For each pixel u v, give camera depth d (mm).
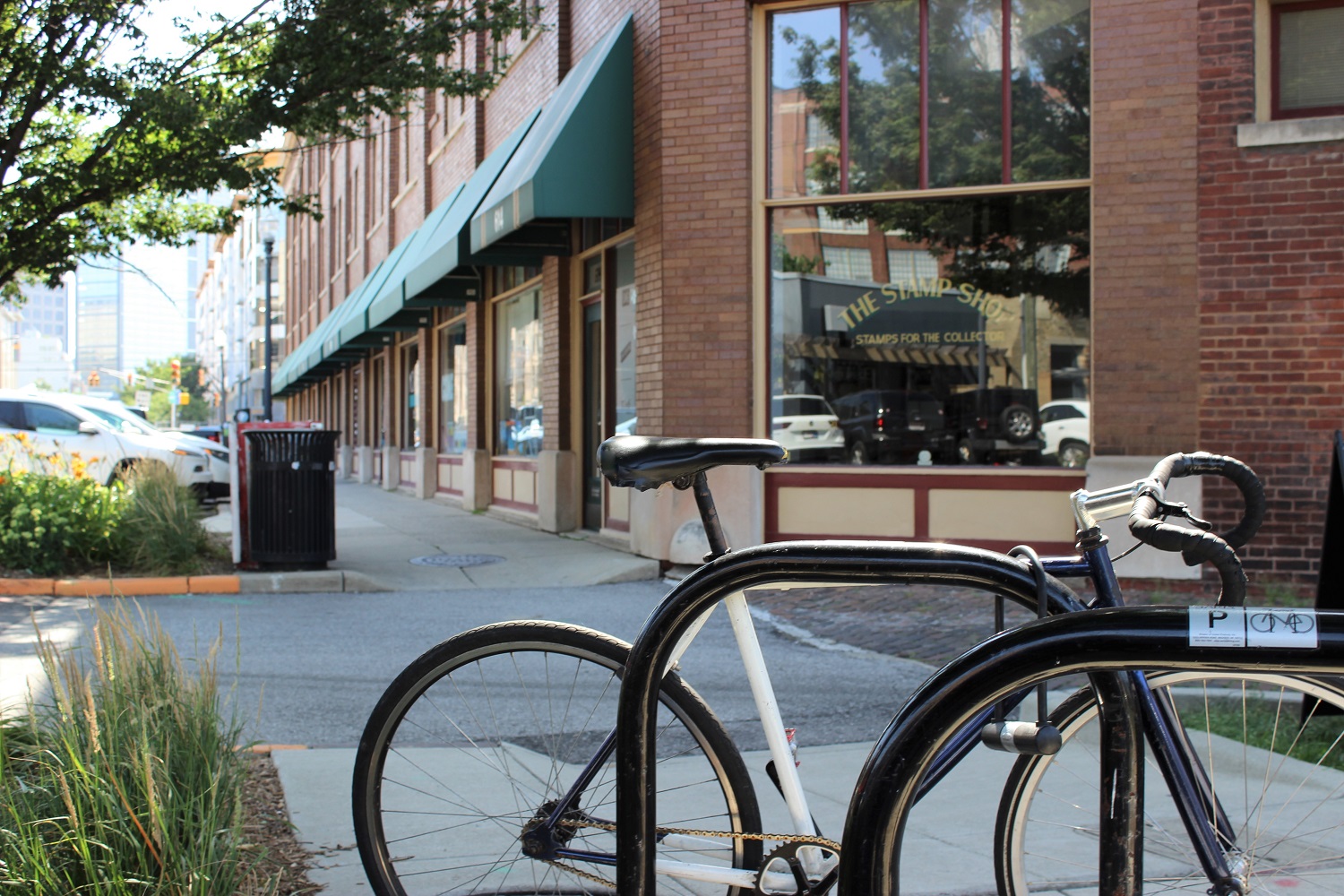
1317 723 4156
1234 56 8281
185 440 17547
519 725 4992
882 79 9422
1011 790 2570
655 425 9703
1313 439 8078
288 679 6117
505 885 3055
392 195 22906
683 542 9438
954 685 1779
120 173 9961
